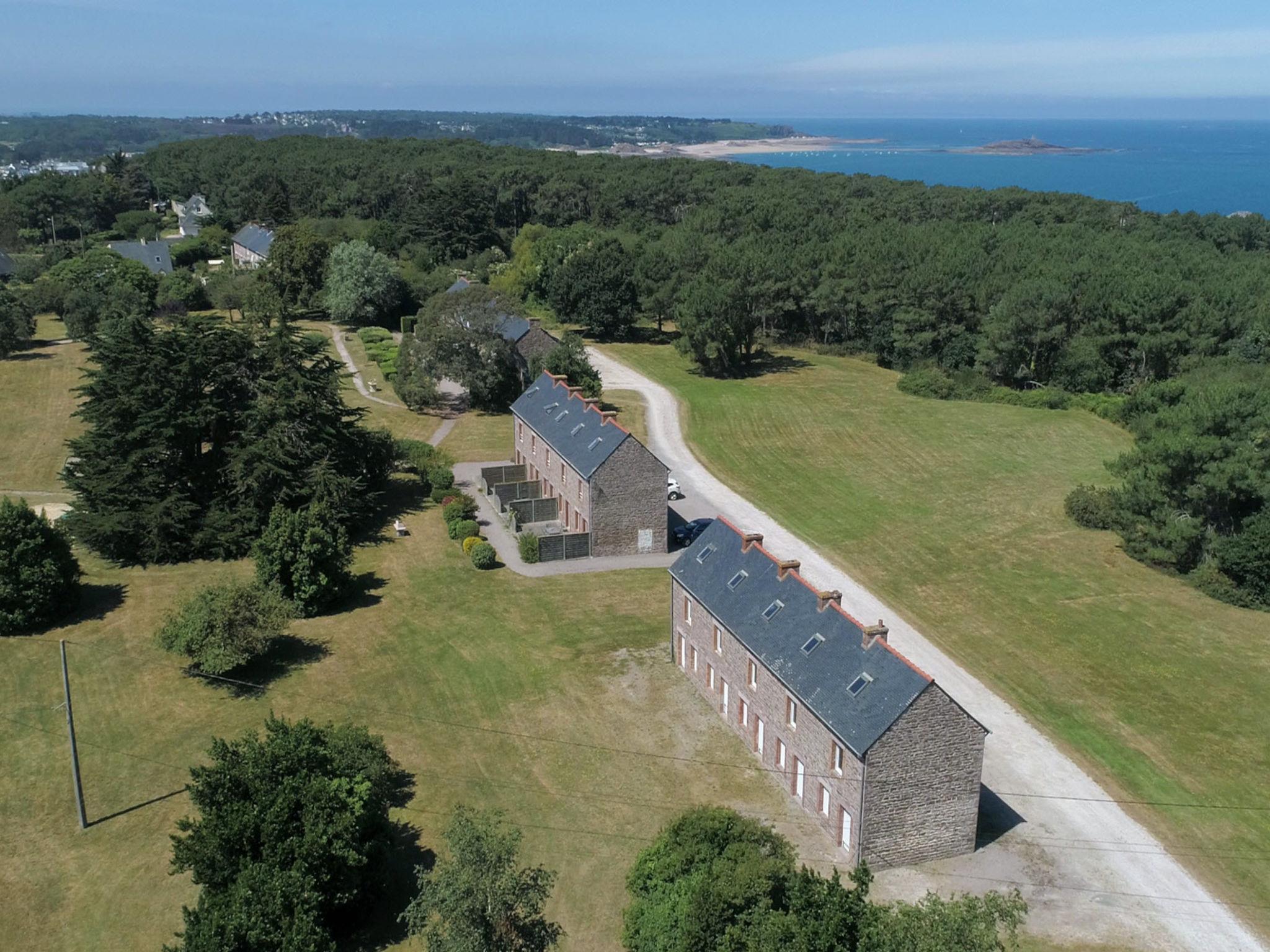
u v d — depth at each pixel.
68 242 183.50
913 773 39.50
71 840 42.12
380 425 97.94
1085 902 38.91
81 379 81.69
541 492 80.00
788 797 44.94
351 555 69.44
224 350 71.69
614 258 140.75
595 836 42.12
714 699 51.91
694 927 30.64
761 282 128.12
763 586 49.31
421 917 32.12
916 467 89.56
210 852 34.53
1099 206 171.62
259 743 38.91
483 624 60.75
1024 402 110.19
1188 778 46.69
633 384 116.88
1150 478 70.12
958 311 125.25
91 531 66.44
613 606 63.16
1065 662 56.66
